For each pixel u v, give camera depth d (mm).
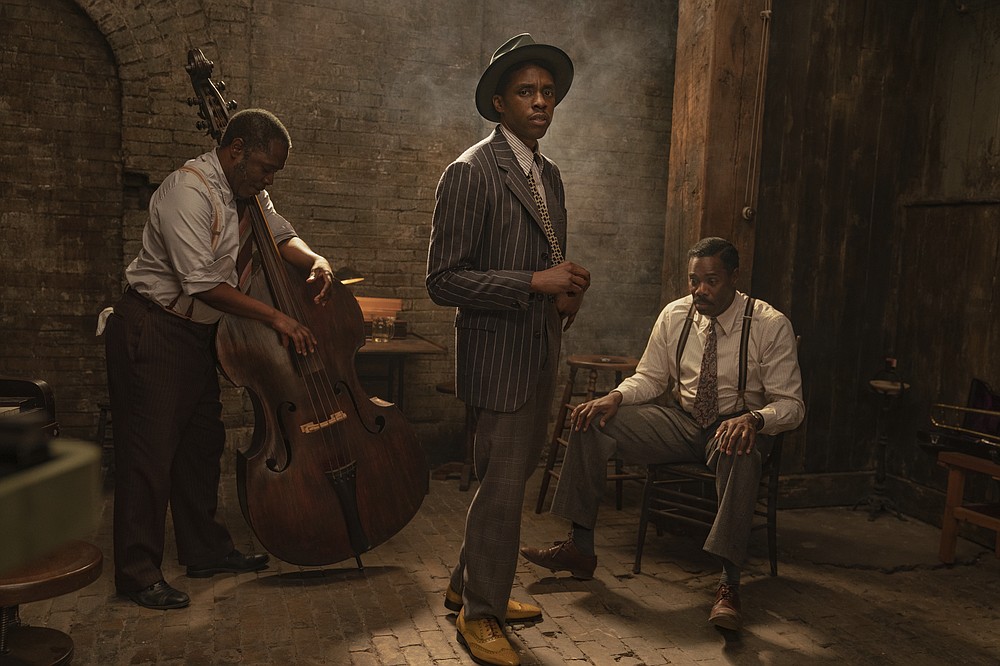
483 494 2516
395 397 5402
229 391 4867
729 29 4078
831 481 4531
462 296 2402
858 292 4516
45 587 1940
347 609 2945
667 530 3943
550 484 4973
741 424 3018
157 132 4586
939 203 4230
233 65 4730
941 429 3859
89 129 4582
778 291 4371
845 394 4551
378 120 5145
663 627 2902
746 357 3318
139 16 4496
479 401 2477
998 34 3924
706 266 3285
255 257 3039
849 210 4441
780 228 4336
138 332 2869
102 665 2471
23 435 381
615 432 3307
